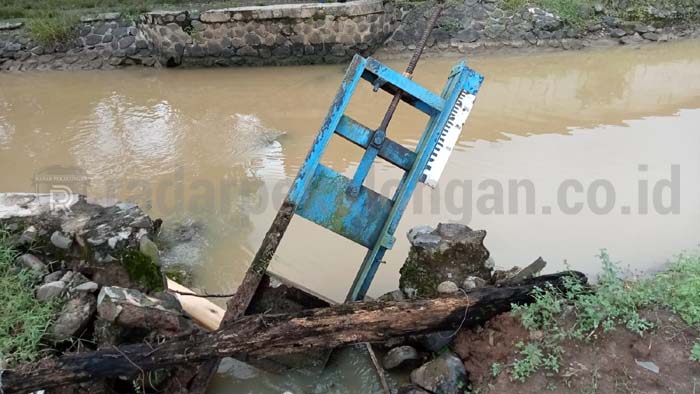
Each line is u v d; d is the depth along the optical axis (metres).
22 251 3.84
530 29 11.94
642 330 3.28
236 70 11.69
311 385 3.62
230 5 13.34
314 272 4.88
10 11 13.00
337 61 11.67
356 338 3.39
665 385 3.00
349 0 12.29
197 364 3.32
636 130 7.56
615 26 12.15
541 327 3.40
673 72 10.27
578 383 3.06
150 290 3.79
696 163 6.44
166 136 8.20
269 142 7.80
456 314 3.47
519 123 8.00
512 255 4.89
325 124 3.57
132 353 3.11
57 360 3.02
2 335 3.29
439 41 11.92
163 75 11.53
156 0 13.70
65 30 12.19
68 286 3.57
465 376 3.37
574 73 10.49
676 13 12.19
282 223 3.60
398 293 4.09
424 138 3.90
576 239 5.11
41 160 7.48
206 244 5.37
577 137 7.40
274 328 3.27
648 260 4.74
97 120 8.98
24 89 10.75
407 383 3.49
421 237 4.14
